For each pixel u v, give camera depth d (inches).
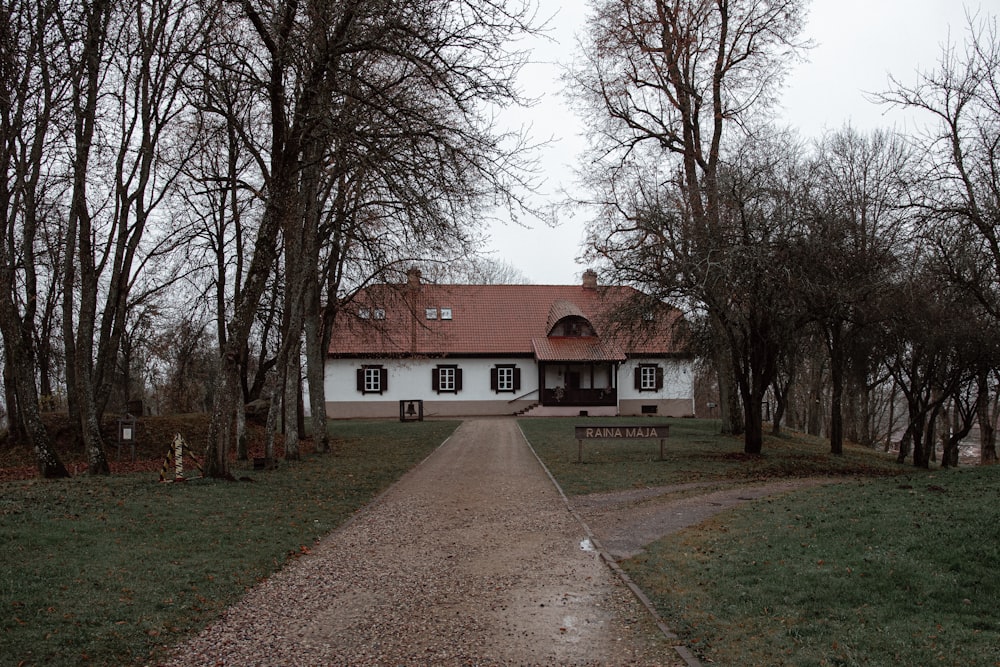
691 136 1102.4
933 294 738.8
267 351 1341.0
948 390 883.4
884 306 788.0
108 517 416.2
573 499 577.9
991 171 694.5
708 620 272.1
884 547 344.5
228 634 263.9
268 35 516.1
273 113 553.9
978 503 420.2
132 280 898.7
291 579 337.7
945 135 738.2
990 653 220.1
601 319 919.0
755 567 334.3
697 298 766.5
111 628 258.4
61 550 343.9
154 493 505.4
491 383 1856.5
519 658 241.4
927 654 222.2
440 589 323.0
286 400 845.2
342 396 1834.4
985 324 792.9
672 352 1262.3
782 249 734.5
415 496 589.3
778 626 258.4
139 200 755.4
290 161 574.2
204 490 533.6
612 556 384.5
